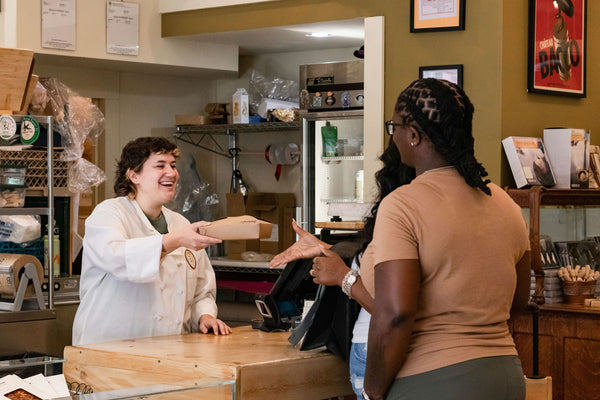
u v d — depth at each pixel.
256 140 6.80
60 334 4.35
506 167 4.72
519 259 2.14
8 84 3.86
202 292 3.42
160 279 3.21
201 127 6.40
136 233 3.23
